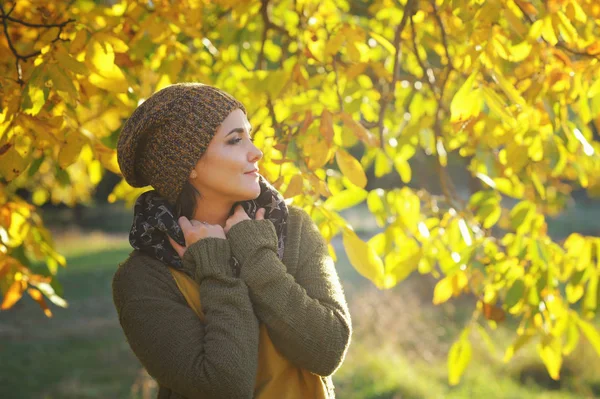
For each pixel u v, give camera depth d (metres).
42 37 2.35
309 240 1.80
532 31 2.20
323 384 1.72
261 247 1.67
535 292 2.64
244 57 3.75
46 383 7.45
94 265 15.99
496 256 2.73
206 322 1.62
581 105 2.48
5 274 2.71
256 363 1.60
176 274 1.69
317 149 2.31
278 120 3.10
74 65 1.93
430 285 9.81
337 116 2.37
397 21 3.72
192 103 1.65
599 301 2.70
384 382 6.97
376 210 2.80
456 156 5.02
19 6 2.64
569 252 2.73
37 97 1.93
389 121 3.74
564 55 2.47
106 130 2.80
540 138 2.62
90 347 8.88
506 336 8.46
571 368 7.43
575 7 2.21
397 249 2.82
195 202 1.73
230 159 1.67
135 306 1.66
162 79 2.69
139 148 1.69
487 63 2.20
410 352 7.93
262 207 1.77
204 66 3.38
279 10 3.98
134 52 2.77
